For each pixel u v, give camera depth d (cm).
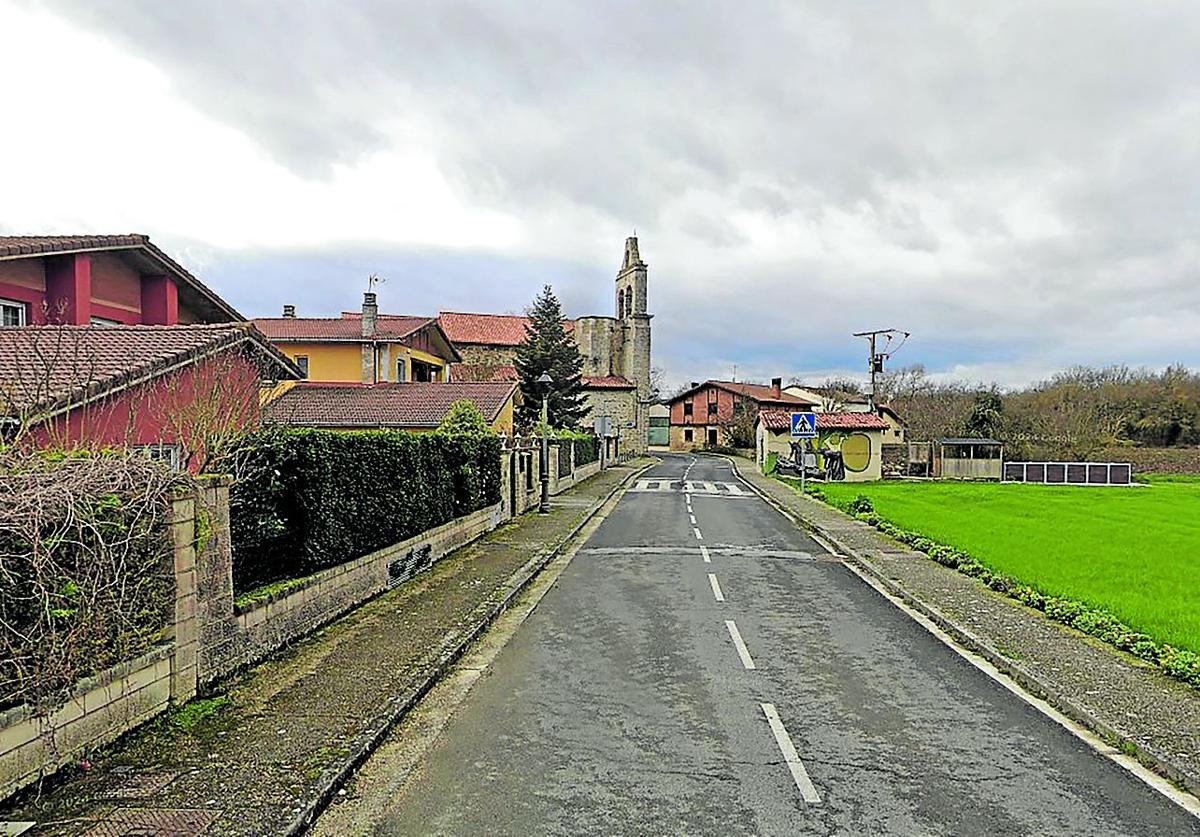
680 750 666
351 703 747
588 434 4897
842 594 1365
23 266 1644
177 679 718
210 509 776
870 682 868
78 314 1698
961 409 7450
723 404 9050
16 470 610
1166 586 1395
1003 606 1239
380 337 3809
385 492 1273
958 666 935
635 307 7288
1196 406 6812
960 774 623
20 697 541
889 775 619
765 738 696
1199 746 664
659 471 5384
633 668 912
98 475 634
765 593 1364
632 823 533
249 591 909
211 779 580
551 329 5906
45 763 559
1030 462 5516
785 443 5203
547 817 542
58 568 570
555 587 1402
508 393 3562
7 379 1176
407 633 1014
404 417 3247
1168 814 557
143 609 675
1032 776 621
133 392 1275
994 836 521
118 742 636
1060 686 828
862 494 3572
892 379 9425
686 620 1156
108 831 502
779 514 2769
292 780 580
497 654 968
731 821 538
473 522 1912
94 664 611
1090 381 7700
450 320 6906
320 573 1036
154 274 1975
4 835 494
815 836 518
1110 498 3744
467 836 516
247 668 848
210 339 1455
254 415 1499
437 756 652
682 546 1934
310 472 1009
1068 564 1650
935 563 1652
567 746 674
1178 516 2836
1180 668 860
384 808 557
